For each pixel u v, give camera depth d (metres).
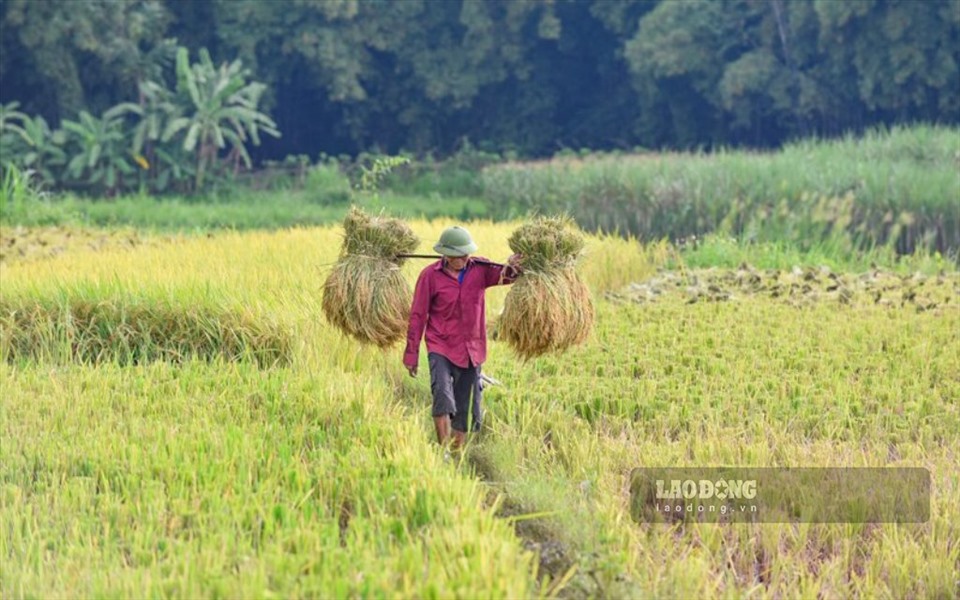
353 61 165.75
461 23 172.50
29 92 158.38
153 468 23.84
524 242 26.89
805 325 40.06
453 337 27.28
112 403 29.44
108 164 136.88
